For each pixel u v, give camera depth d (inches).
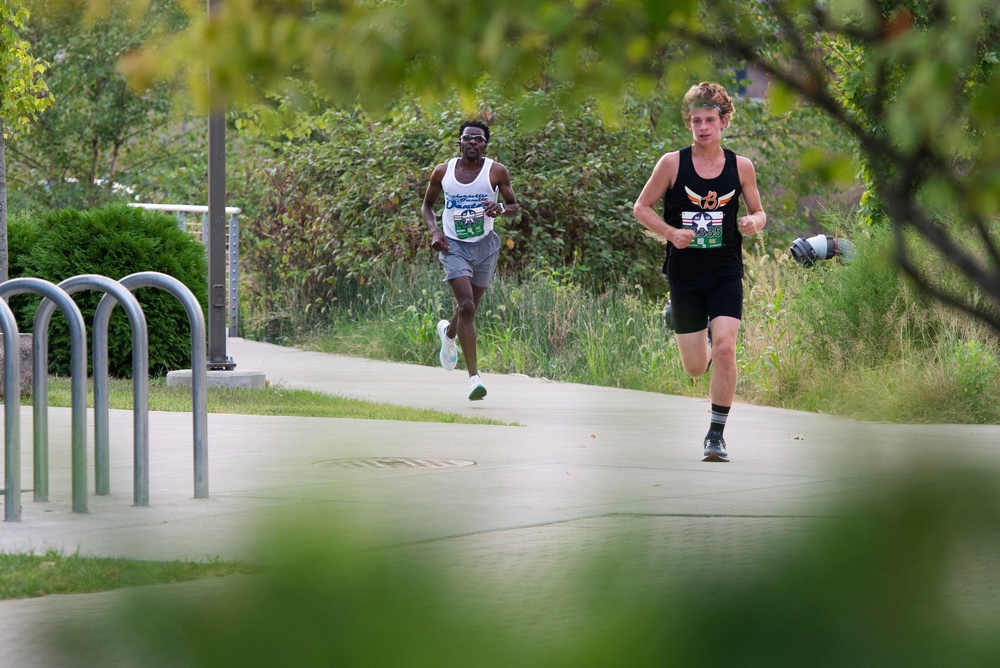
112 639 142.2
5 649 333.4
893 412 1192.8
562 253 2395.4
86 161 3964.1
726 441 1021.8
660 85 118.1
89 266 1641.2
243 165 3420.3
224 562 150.4
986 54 107.4
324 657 130.9
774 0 116.2
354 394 1454.2
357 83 118.2
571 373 1785.2
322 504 157.9
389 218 2433.6
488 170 1387.8
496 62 115.9
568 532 540.4
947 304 114.0
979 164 108.4
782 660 129.6
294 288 2630.4
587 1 115.5
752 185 934.4
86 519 641.0
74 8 126.6
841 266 1493.6
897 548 141.3
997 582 141.3
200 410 707.4
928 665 133.0
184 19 124.3
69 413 1178.0
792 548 143.4
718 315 921.5
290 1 118.5
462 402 1376.7
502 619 138.4
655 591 141.0
